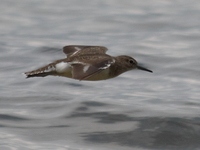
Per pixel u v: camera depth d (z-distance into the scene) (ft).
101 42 78.38
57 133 42.27
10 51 71.41
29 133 42.34
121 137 41.55
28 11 102.37
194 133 42.45
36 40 79.15
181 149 40.01
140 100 51.13
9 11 101.96
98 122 44.62
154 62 65.36
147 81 58.03
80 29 87.71
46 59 67.41
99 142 40.68
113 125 43.91
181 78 59.21
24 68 62.80
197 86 56.39
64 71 37.42
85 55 38.40
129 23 91.15
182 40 77.66
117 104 49.29
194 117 45.75
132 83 57.21
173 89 55.26
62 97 51.60
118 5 107.55
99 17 96.17
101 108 48.06
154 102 50.57
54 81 56.70
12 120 45.29
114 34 83.66
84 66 35.12
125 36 81.87
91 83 56.65
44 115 46.52
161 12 100.01
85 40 80.02
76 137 41.50
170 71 61.67
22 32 85.76
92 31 86.22
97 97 51.72
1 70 61.93
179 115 46.19
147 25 89.20
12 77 58.90
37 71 38.01
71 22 93.20
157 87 56.08
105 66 34.91
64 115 46.34
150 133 42.27
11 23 92.68
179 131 42.75
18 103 49.96
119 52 71.20
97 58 36.42
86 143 40.40
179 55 68.13
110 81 57.72
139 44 75.51
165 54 68.85
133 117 45.78
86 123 44.39
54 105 49.06
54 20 95.04
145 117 45.70
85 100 50.37
